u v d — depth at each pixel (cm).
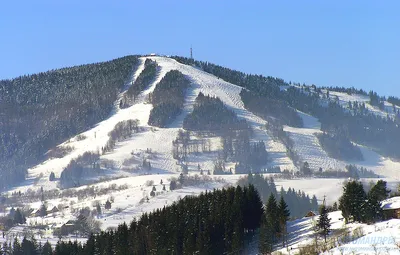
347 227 16862
